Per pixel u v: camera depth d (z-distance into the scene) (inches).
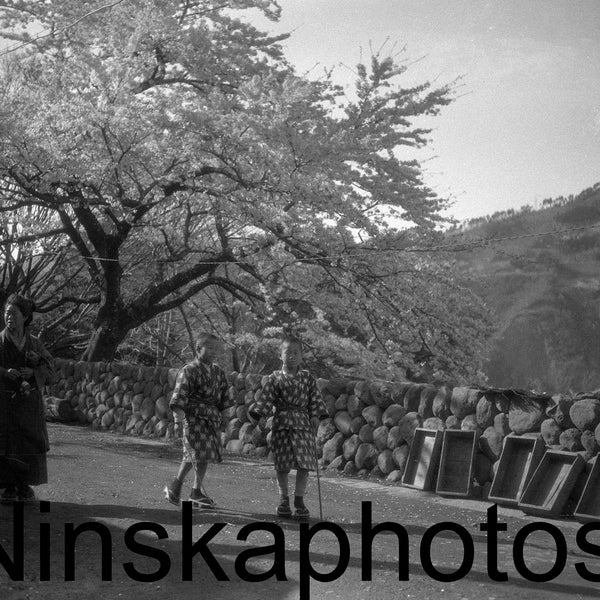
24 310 273.3
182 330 1197.1
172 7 817.5
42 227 836.0
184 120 705.6
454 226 824.9
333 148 727.1
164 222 841.5
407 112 782.5
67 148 733.3
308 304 832.3
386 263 777.6
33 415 273.1
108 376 712.4
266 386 287.1
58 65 756.0
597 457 317.4
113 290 838.5
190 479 386.9
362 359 778.2
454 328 827.4
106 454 480.1
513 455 354.9
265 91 752.3
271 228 745.0
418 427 415.5
